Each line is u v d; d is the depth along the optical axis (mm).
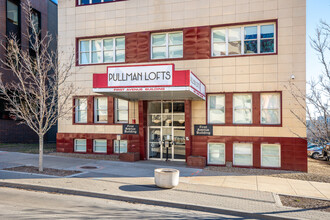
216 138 14883
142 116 15844
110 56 17250
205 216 7371
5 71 21344
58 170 12195
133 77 11422
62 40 17875
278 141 14000
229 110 14812
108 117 16984
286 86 14008
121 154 15445
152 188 9680
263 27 14703
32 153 17375
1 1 21500
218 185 10500
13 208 7289
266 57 14375
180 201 8266
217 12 15141
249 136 14438
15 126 23531
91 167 13352
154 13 16172
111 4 17031
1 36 21359
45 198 8438
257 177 12227
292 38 14055
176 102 16109
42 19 25156
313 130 9852
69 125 17672
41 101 12031
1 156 15695
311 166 16188
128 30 16625
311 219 7105
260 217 7375
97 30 17281
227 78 14906
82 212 7180
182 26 15641
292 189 10281
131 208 7793
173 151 16031
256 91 14461
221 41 15266
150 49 16281
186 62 15508
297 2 14039
